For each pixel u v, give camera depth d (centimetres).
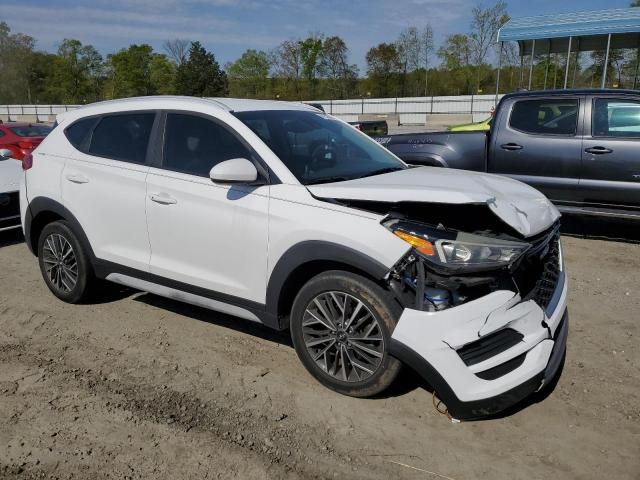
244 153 355
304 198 322
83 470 268
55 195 444
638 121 616
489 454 281
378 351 308
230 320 443
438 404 323
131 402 326
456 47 5819
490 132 695
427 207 304
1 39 7694
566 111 650
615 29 1040
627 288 509
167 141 392
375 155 417
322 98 6394
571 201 655
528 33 1136
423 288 281
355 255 296
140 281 410
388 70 5991
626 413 314
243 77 7288
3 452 281
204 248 364
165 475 265
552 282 328
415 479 263
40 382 349
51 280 477
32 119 5744
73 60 7731
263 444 288
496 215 288
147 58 7775
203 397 331
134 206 397
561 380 349
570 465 272
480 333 277
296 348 342
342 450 284
